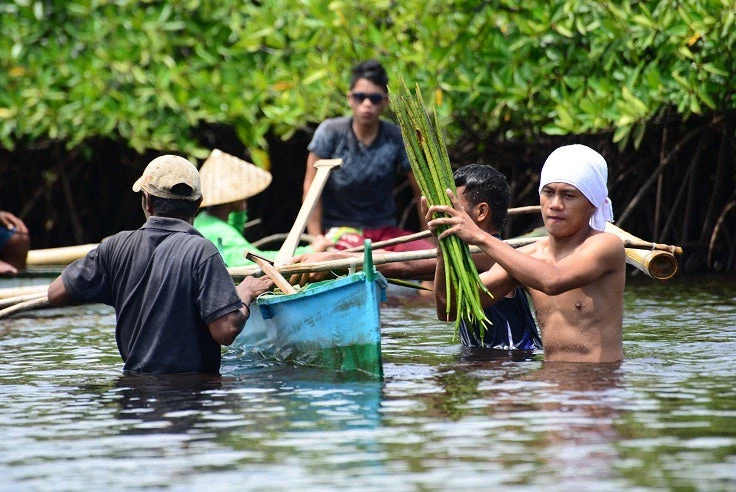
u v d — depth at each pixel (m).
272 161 39.84
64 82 36.53
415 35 33.22
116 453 11.72
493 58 31.03
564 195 15.70
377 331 15.70
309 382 15.54
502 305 18.47
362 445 11.75
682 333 19.48
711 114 30.25
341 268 18.50
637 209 33.41
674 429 12.08
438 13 31.94
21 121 36.00
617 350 16.28
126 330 16.94
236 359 18.36
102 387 15.50
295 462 11.17
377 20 33.97
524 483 10.31
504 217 18.42
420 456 11.27
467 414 13.03
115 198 41.66
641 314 22.47
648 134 32.34
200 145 38.97
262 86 34.41
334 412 13.38
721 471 10.52
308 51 34.09
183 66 35.84
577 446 11.49
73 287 16.98
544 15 29.89
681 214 32.97
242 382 15.68
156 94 35.72
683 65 28.59
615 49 29.28
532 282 15.41
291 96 33.97
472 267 15.80
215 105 35.72
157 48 36.00
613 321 16.17
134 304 16.80
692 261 32.53
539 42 30.33
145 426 12.90
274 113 33.91
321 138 29.50
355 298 15.99
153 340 16.66
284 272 18.66
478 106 32.06
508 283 16.73
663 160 31.41
